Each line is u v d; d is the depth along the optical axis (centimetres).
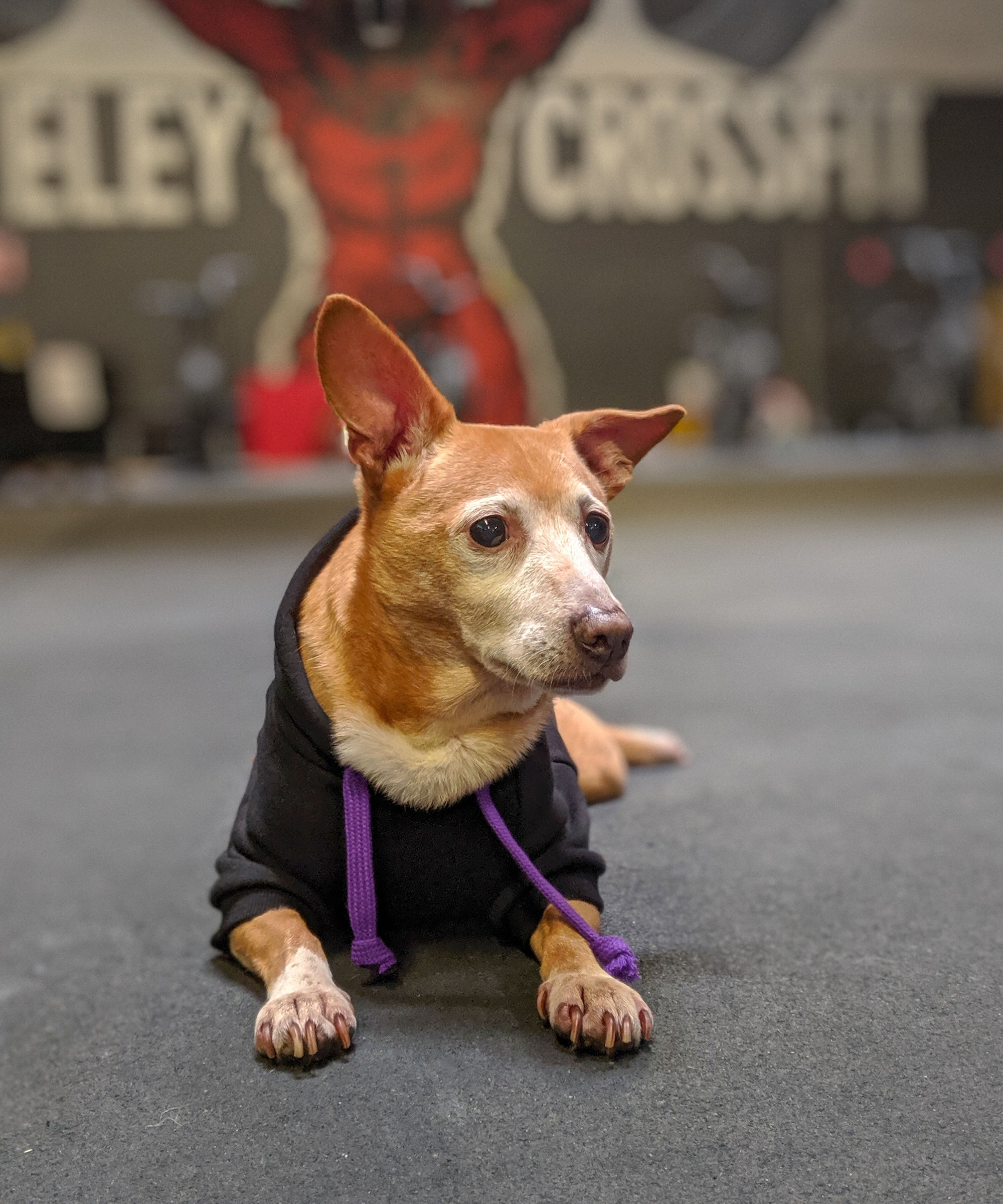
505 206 1441
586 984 166
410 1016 176
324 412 1352
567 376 1484
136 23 1360
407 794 173
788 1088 158
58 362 1282
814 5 1448
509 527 168
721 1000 181
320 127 1397
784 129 1480
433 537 168
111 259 1398
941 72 1491
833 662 445
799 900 220
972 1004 180
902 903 219
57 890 266
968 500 968
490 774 174
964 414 1523
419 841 176
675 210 1476
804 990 184
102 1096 167
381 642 171
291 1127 154
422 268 1336
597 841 239
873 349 1523
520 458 173
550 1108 155
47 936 241
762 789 287
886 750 325
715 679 426
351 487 1151
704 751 327
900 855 244
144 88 1375
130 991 207
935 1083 159
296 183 1405
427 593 169
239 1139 152
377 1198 140
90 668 484
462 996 181
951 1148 146
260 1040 165
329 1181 143
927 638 485
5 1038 194
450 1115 154
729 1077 161
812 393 1533
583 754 252
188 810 313
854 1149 146
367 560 174
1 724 405
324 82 1388
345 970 188
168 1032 184
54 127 1373
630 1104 155
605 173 1452
